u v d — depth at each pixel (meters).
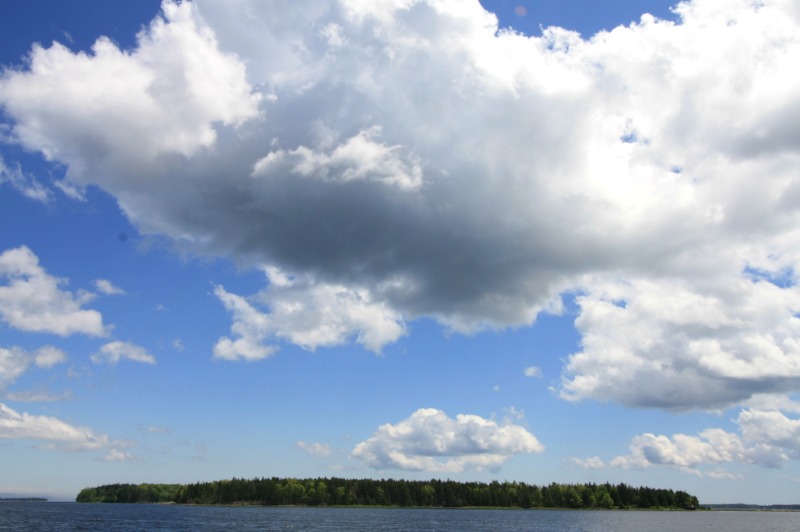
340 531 162.00
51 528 165.00
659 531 191.75
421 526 191.12
